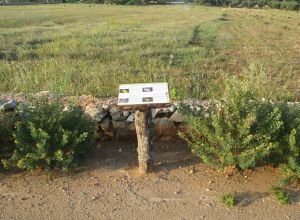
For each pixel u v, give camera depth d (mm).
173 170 3184
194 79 6320
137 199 2826
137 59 8141
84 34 12875
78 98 4340
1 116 3373
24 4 40969
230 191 2896
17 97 4695
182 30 14711
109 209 2727
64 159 3043
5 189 2965
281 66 8039
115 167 3250
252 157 2902
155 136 3656
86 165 3275
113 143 3664
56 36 12266
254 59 8414
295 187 2936
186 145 3596
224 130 3014
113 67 7035
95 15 24406
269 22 20938
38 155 3018
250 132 3010
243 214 2646
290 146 2924
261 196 2826
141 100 2877
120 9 32531
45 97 3650
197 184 2986
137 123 3031
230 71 7605
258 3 42375
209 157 3016
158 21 19844
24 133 3131
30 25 17578
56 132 3127
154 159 3355
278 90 5340
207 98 5203
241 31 15648
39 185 3012
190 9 34500
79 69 6641
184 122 3592
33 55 8953
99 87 5414
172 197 2842
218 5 45938
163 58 8602
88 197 2859
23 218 2652
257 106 3166
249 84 4848
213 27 16703
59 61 7508
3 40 11273
